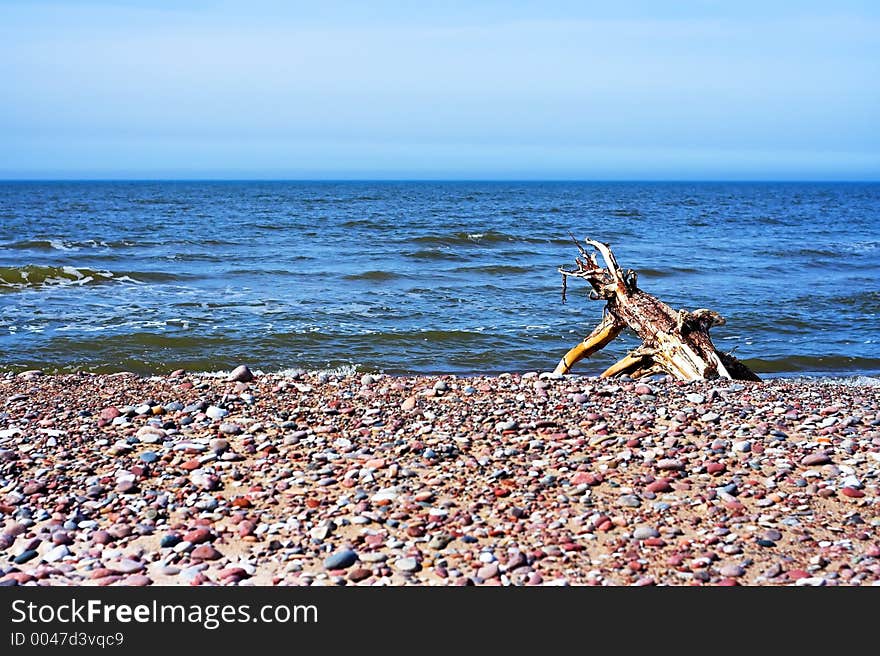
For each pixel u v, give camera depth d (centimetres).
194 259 3609
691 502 758
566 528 705
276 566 648
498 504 756
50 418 1067
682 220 7212
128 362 1730
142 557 665
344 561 645
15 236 4603
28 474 845
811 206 11088
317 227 5600
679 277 3356
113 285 2831
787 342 2105
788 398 1212
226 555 668
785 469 847
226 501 769
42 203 9419
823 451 901
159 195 13212
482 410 1102
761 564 642
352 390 1269
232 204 9525
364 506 750
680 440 948
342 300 2584
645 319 1427
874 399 1256
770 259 4059
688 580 618
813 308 2569
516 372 1748
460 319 2291
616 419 1047
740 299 2748
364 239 4659
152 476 841
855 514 727
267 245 4275
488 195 14512
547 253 4075
